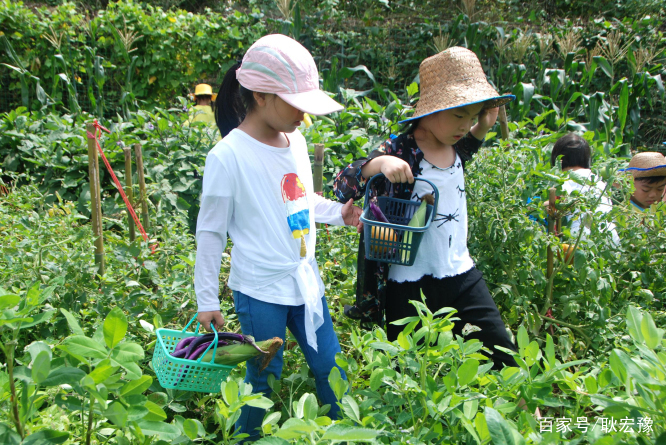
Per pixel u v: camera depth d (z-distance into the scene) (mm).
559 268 3086
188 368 1895
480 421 1335
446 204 2408
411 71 9547
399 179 2250
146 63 10016
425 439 1463
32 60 9469
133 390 1399
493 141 6703
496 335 2408
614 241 3404
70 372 1316
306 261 2141
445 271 2400
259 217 2020
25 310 1342
